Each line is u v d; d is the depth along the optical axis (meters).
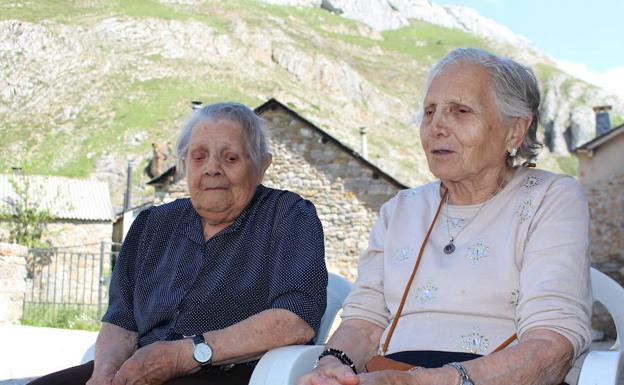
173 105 78.31
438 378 1.84
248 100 84.94
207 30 96.81
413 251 2.38
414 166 91.00
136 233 2.88
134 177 65.75
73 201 31.06
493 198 2.32
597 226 20.42
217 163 2.64
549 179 2.29
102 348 2.70
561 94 123.38
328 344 2.34
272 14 120.44
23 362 6.72
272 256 2.60
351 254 20.80
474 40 143.25
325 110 94.06
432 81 2.39
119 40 89.19
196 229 2.73
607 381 1.76
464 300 2.20
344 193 20.95
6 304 11.09
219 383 2.42
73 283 24.22
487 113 2.30
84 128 73.44
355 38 132.75
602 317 14.98
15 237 28.44
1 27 82.50
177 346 2.35
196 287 2.62
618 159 20.31
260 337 2.35
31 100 77.12
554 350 1.91
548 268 2.05
